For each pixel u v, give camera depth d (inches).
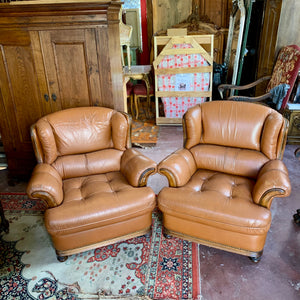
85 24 96.6
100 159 92.7
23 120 113.0
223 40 202.5
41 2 96.1
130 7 209.9
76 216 73.5
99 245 80.4
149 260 79.7
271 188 70.5
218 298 68.1
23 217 99.0
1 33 100.7
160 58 158.9
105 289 71.4
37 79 106.0
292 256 79.6
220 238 76.7
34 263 79.9
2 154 137.6
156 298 68.6
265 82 160.7
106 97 106.9
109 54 100.5
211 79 159.8
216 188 80.8
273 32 148.7
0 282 74.0
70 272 76.6
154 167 83.2
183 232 81.8
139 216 81.3
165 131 166.9
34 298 69.5
